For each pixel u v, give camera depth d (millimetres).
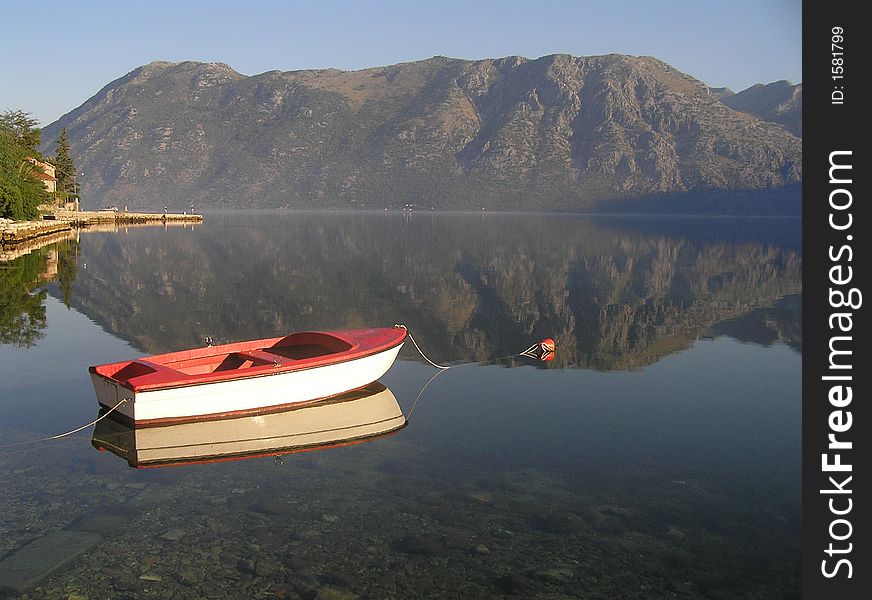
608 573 8367
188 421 13367
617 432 13398
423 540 9039
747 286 37906
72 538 8914
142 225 112875
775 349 21406
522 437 13070
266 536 9078
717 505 10188
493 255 58875
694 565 8570
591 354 20672
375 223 144000
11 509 9750
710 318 27453
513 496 10422
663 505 10172
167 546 8789
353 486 10727
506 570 8375
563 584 8109
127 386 12961
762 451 12352
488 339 22969
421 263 50031
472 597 7824
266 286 35312
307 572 8242
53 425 13414
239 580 8055
